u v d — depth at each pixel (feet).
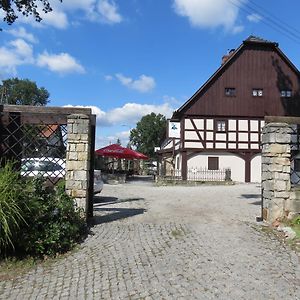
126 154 96.37
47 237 23.11
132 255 22.88
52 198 25.96
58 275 20.07
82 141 29.68
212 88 103.65
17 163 29.40
